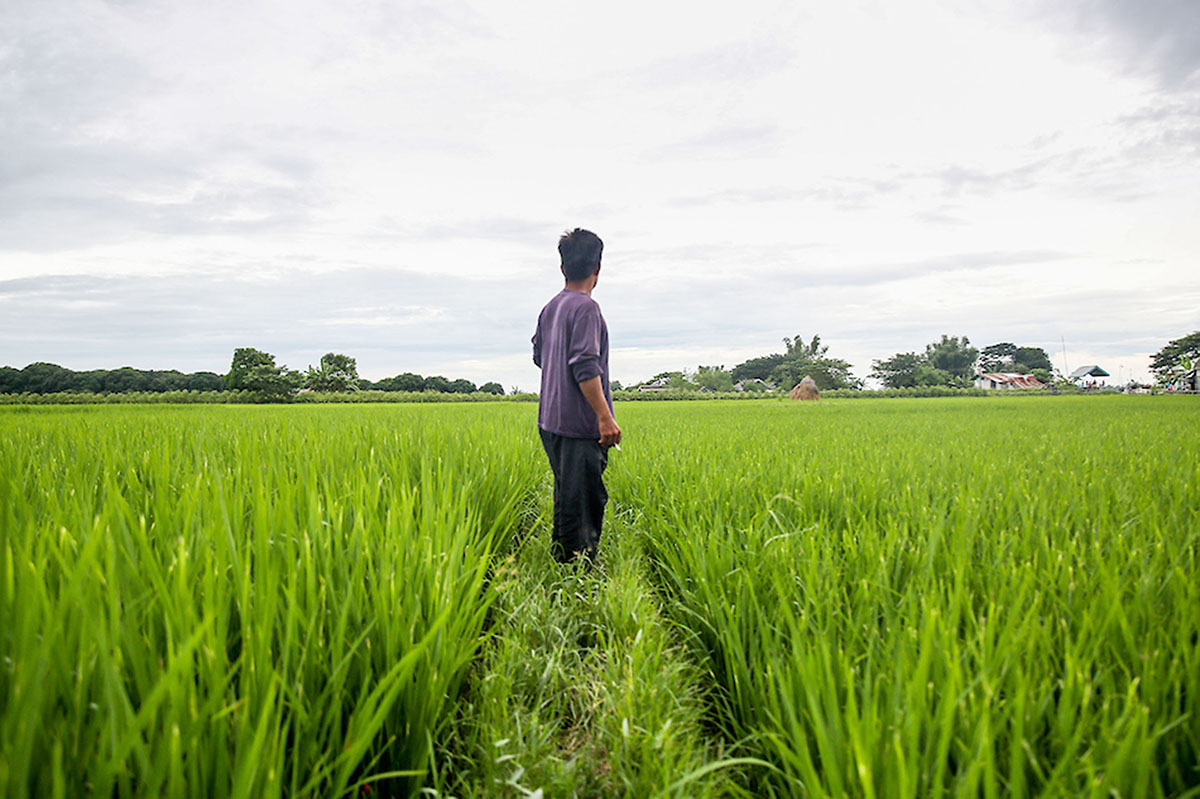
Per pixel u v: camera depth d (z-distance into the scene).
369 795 1.35
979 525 2.62
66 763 0.96
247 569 1.43
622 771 1.49
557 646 2.24
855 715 1.10
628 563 3.12
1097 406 20.11
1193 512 2.70
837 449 5.47
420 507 2.54
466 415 11.70
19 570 1.14
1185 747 1.24
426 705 1.48
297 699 1.19
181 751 0.97
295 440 4.53
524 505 4.66
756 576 2.20
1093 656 1.35
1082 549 2.16
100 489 2.68
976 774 0.97
